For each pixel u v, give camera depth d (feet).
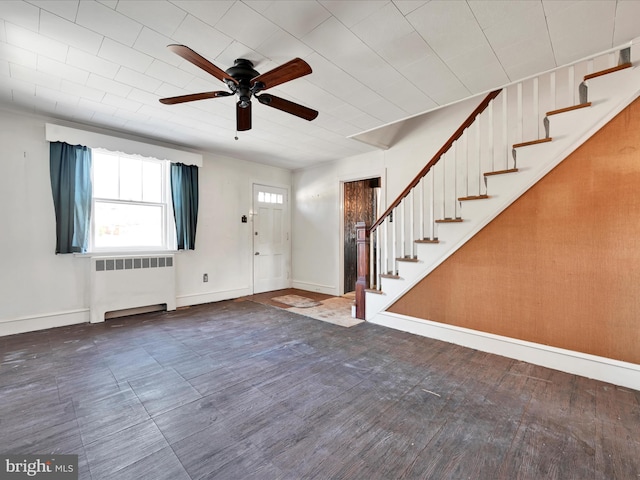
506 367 7.91
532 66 7.72
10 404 6.07
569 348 7.66
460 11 5.78
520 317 8.43
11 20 5.88
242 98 6.87
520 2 5.56
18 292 10.35
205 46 6.81
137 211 13.15
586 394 6.55
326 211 17.75
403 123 14.30
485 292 9.06
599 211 7.23
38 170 10.66
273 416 5.75
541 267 8.07
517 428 5.39
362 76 8.14
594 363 7.25
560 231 7.77
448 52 7.10
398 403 6.21
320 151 15.29
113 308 11.96
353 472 4.40
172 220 14.01
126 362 8.12
